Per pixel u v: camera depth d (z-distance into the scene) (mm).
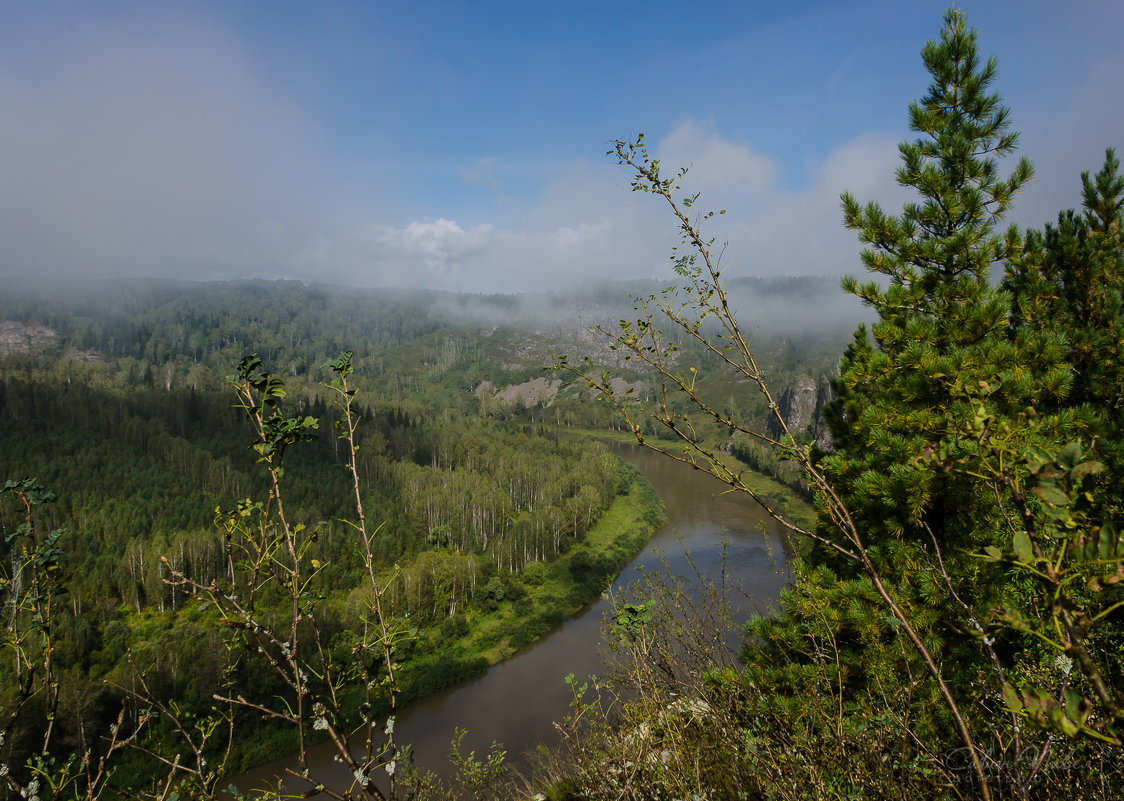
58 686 2188
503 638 42594
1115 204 7902
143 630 42469
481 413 185625
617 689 3609
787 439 2420
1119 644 3090
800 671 5180
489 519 69625
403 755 2096
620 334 2908
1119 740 1060
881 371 6707
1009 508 4996
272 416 1993
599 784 3328
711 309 2758
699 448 2631
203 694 29328
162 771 20141
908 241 7195
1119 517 4133
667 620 3855
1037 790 2605
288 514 57594
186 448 76438
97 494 62000
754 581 28922
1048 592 1224
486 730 30453
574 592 48781
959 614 4832
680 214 2789
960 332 6434
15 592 2170
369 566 2195
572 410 168000
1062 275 7848
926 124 7227
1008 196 6852
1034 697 1178
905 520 6094
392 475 81688
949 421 5531
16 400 81000
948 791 2711
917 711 4090
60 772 2096
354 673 2090
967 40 7031
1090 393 6758
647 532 61500
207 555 48062
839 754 2926
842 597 5652
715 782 3279
